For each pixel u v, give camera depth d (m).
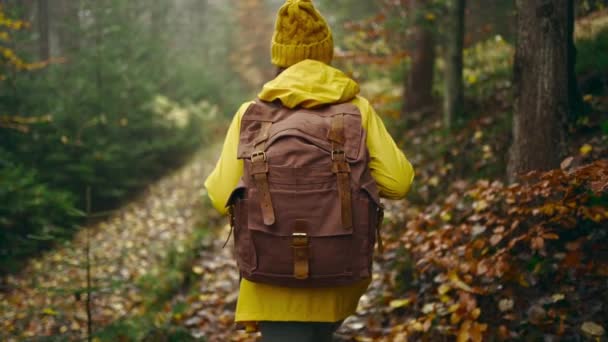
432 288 3.42
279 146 1.83
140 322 3.98
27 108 8.92
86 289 3.42
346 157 1.82
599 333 2.55
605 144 3.83
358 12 9.68
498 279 3.05
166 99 13.84
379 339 3.17
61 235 7.66
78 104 9.78
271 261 1.82
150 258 7.09
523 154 3.31
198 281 5.45
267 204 1.79
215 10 25.30
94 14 10.51
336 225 1.77
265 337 1.97
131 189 11.27
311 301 1.90
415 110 7.86
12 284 6.27
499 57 7.66
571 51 4.10
